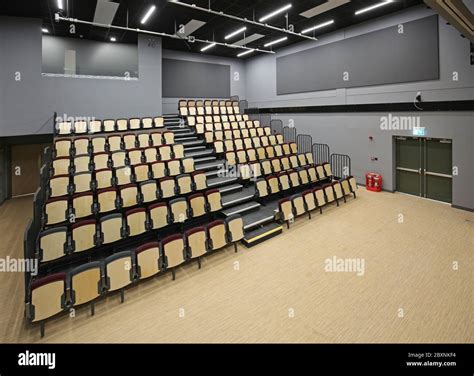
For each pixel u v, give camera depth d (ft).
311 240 19.36
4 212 27.32
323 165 29.71
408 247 18.12
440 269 15.53
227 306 12.92
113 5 25.94
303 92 39.01
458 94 24.70
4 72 27.27
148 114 35.76
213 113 41.16
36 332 11.52
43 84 29.14
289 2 25.89
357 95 32.65
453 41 24.75
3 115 27.37
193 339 11.05
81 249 15.01
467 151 24.39
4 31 27.17
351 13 28.86
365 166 32.27
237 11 27.58
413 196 29.07
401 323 11.61
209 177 25.59
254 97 47.78
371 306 12.69
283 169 28.73
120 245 17.19
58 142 24.34
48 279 11.29
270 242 19.24
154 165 22.68
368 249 17.95
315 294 13.64
